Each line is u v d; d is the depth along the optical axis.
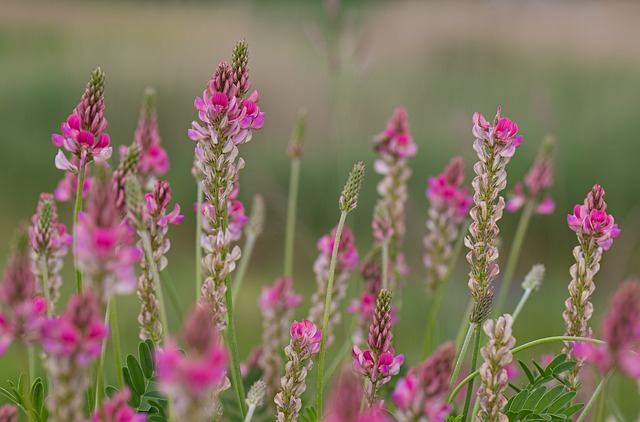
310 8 30.77
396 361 2.61
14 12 27.52
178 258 11.24
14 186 14.18
